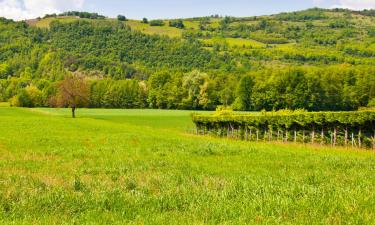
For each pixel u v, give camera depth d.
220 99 159.75
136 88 175.88
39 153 29.17
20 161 24.81
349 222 9.95
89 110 154.88
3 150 30.78
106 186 16.05
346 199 12.27
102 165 23.62
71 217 11.76
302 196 13.23
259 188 14.77
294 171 21.75
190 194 14.15
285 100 139.00
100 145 36.09
